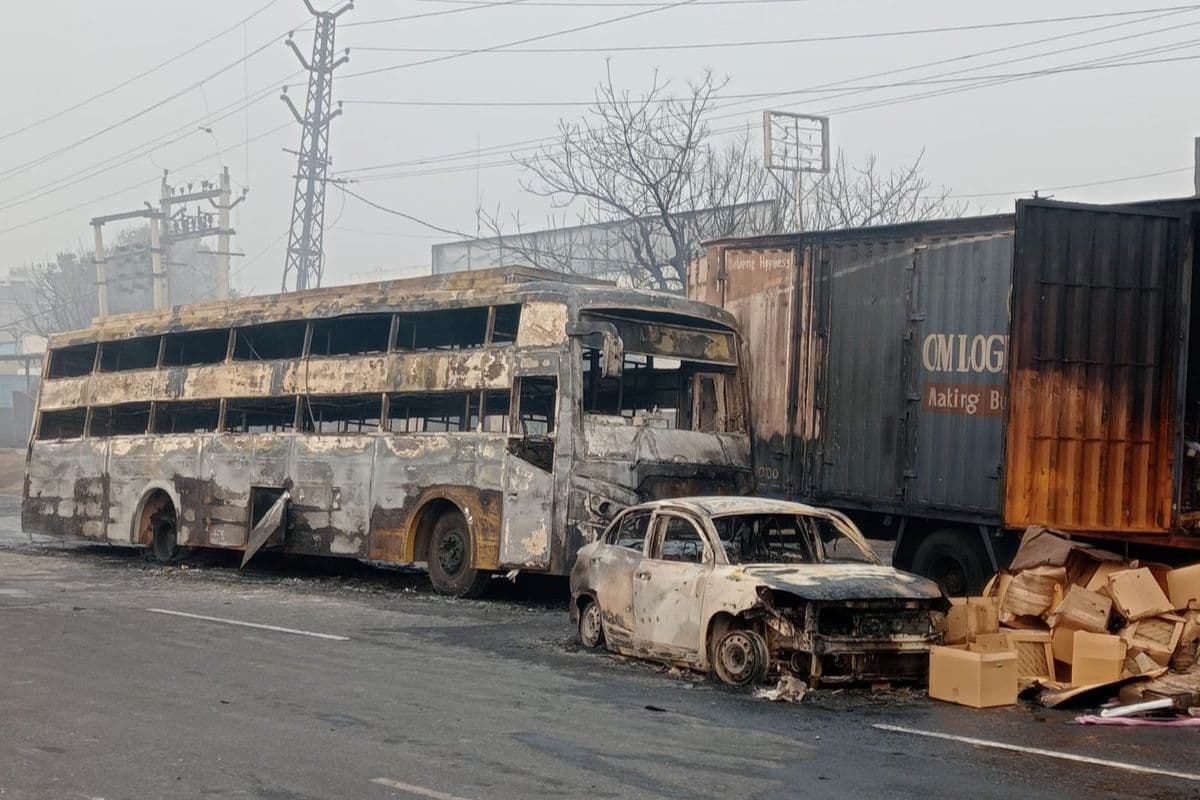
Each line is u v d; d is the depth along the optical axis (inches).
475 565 659.4
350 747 318.3
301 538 761.0
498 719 354.9
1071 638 423.8
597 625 490.9
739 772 297.0
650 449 644.1
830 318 622.5
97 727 338.3
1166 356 526.3
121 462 903.1
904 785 286.4
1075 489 515.2
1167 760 317.1
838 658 402.6
